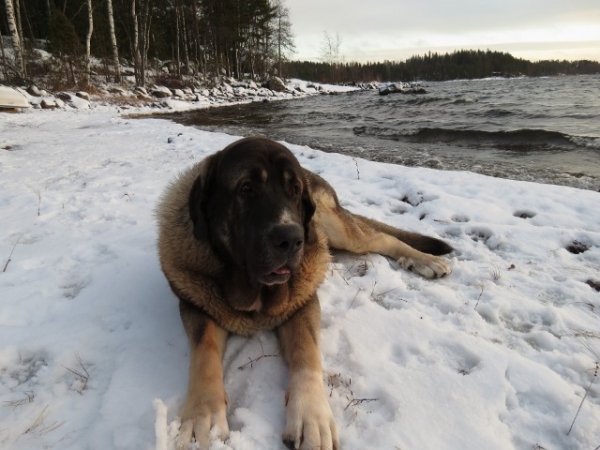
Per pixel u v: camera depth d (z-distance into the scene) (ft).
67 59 28.78
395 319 3.50
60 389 2.77
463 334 3.28
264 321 3.34
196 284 3.21
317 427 2.36
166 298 3.85
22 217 5.92
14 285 4.09
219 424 2.42
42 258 4.63
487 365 2.93
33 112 20.61
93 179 7.98
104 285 4.05
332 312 3.66
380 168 8.61
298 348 2.92
